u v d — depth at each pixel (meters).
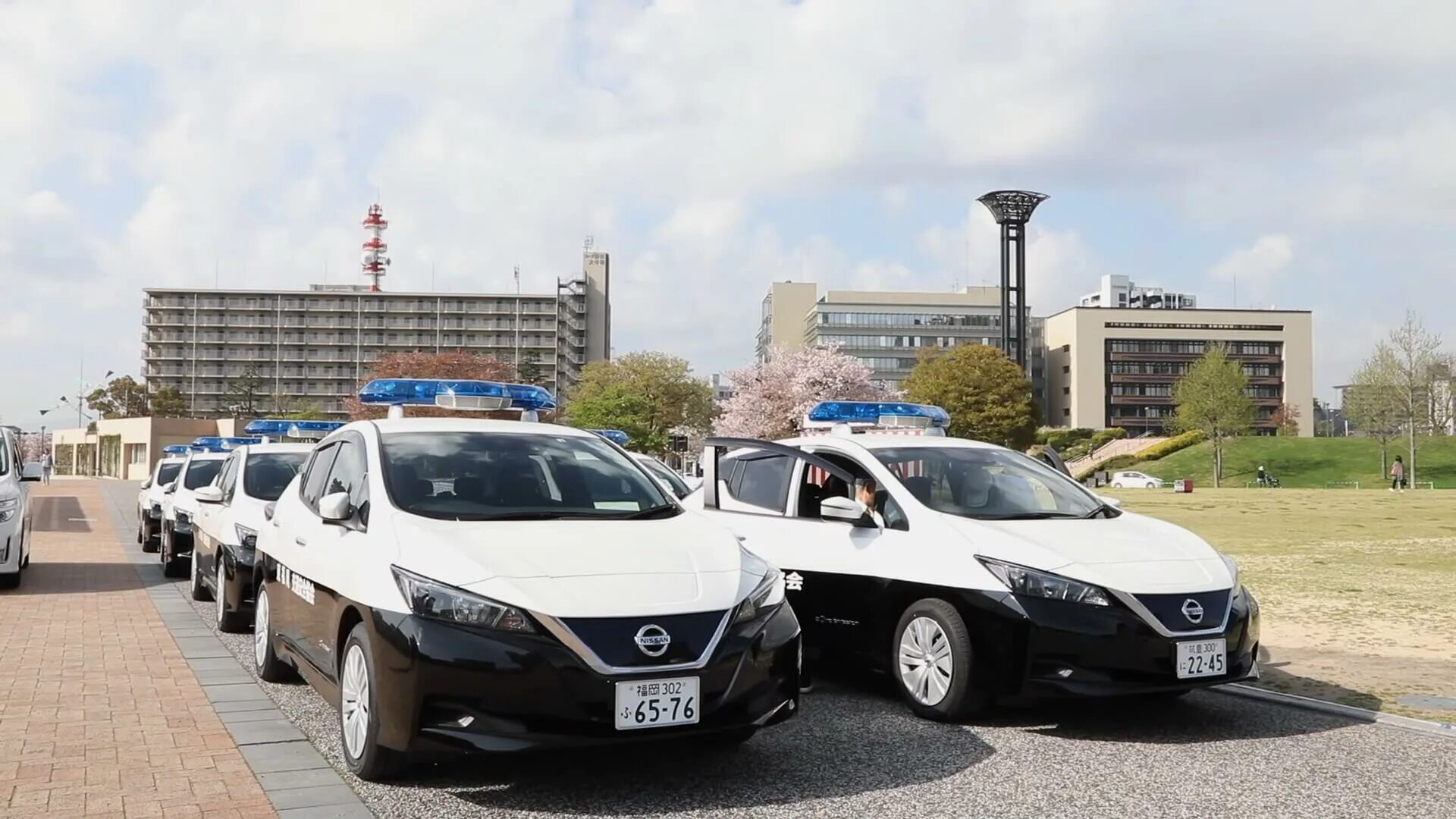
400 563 4.60
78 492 47.44
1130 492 51.84
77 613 9.95
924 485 6.73
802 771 4.94
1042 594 5.61
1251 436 78.81
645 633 4.30
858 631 6.52
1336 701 6.45
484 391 8.95
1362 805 4.51
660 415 80.00
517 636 4.22
